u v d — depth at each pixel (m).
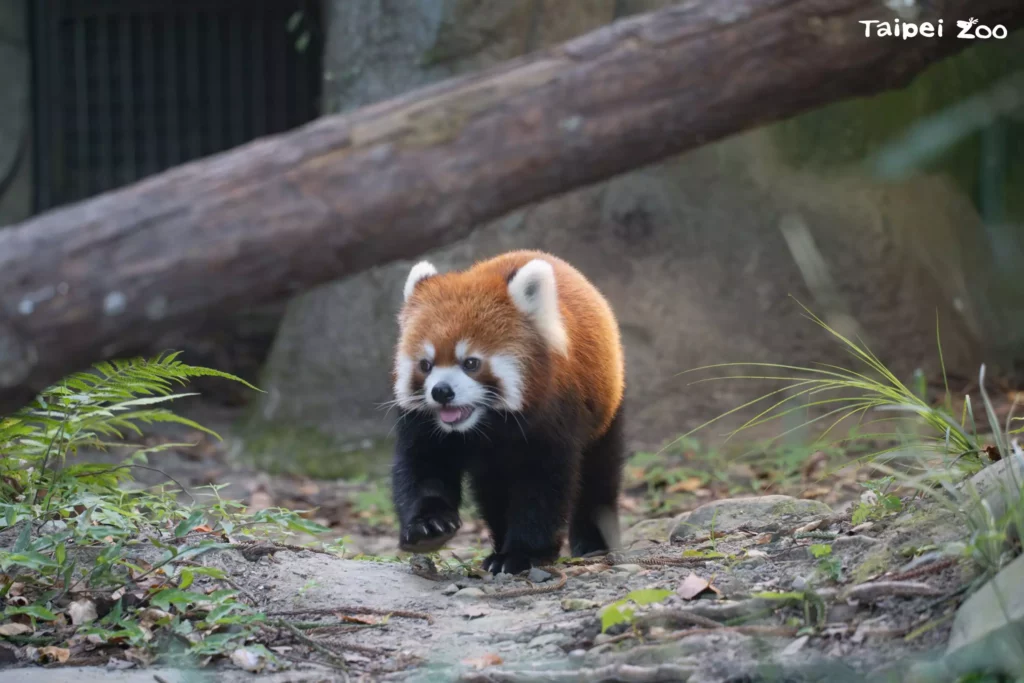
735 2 4.08
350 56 18.33
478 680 5.88
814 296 17.83
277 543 8.52
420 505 8.62
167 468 16.05
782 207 18.38
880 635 5.51
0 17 22.39
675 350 17.38
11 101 22.62
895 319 18.06
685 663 5.63
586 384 9.15
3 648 6.66
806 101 4.32
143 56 23.89
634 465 15.35
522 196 4.18
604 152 4.14
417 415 8.78
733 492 13.55
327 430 17.34
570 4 17.78
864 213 18.55
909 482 6.36
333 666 6.56
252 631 6.86
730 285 17.89
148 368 8.62
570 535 10.14
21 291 3.83
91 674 6.27
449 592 7.91
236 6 24.12
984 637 4.96
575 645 6.36
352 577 8.15
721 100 4.16
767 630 5.84
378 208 4.00
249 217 3.93
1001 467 6.49
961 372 18.30
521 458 8.77
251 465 16.84
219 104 24.31
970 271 20.11
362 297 17.86
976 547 5.54
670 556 8.09
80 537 7.39
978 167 21.75
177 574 7.56
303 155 3.95
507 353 8.39
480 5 17.44
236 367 22.08
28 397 4.10
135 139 24.14
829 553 6.77
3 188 22.83
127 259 3.88
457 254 17.48
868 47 4.20
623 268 17.83
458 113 4.02
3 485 8.26
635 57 4.05
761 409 16.98
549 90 4.04
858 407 8.64
